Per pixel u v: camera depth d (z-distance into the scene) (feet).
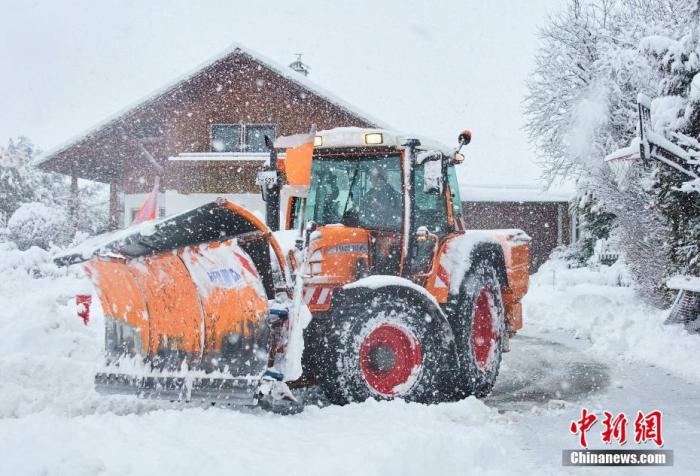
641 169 39.09
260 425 15.31
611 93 47.32
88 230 126.62
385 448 13.35
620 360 29.09
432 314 19.86
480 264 23.43
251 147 63.72
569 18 56.13
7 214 124.26
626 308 41.06
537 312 45.16
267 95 63.26
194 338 17.47
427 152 20.92
